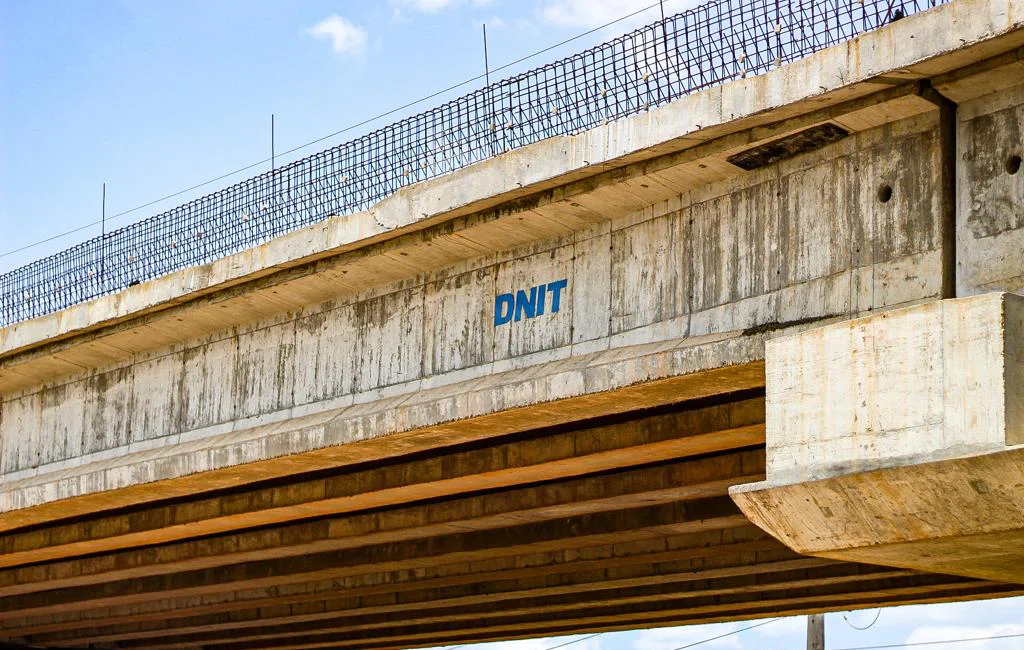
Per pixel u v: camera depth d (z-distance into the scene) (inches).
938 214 601.9
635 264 720.3
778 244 660.1
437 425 770.8
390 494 940.0
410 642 1553.9
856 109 618.8
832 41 624.7
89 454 1018.1
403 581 1213.7
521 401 729.6
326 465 872.9
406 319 825.5
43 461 1054.4
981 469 520.4
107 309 967.0
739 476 845.8
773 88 627.8
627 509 970.1
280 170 858.8
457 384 787.4
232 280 879.7
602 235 738.2
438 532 1042.7
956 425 533.6
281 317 900.0
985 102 596.1
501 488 971.3
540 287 761.0
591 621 1343.5
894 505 554.3
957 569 633.0
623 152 684.1
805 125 634.8
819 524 585.0
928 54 577.9
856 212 631.8
